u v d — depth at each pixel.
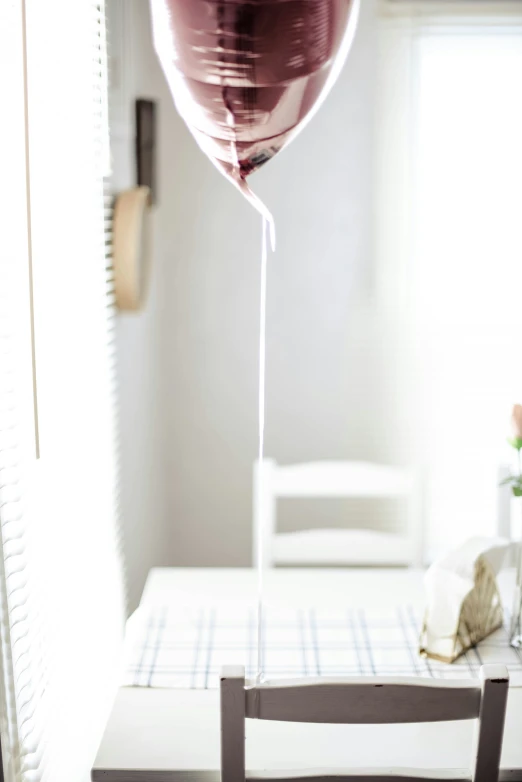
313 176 2.44
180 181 2.48
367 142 2.40
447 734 1.25
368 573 1.81
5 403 1.08
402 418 2.52
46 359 1.26
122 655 1.46
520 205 2.38
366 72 2.36
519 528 2.02
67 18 1.31
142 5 2.25
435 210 2.40
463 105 2.34
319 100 1.10
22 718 1.13
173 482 2.66
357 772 1.07
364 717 1.03
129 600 2.15
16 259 1.13
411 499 2.01
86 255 1.50
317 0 1.00
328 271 2.49
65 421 1.37
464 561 1.45
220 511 2.67
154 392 2.46
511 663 1.42
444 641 1.42
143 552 2.34
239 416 2.61
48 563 1.27
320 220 2.47
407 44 2.31
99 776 1.16
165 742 1.21
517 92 2.32
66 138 1.34
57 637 1.31
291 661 1.43
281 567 2.52
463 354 2.46
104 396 1.70
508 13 2.28
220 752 1.10
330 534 2.01
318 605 1.65
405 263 2.44
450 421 2.50
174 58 1.05
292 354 2.55
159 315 2.51
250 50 1.01
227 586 1.74
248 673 1.39
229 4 0.99
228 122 1.08
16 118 1.11
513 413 1.42
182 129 2.45
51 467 1.29
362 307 2.49
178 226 2.50
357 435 2.57
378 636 1.52
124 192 1.94
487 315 2.43
